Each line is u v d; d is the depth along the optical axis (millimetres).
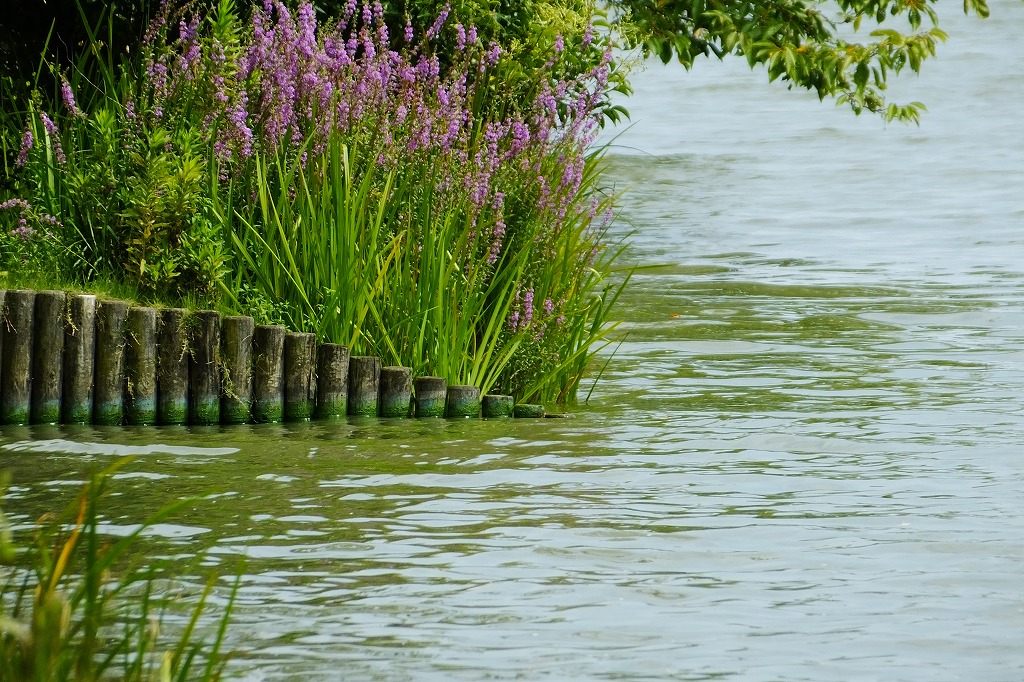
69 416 19328
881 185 62688
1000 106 91812
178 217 20453
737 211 54625
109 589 12102
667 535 14445
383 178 21484
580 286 22938
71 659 8094
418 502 15633
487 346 21875
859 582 12930
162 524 14461
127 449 17969
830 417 20734
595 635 11422
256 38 21672
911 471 17391
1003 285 35906
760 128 85312
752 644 11242
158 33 22656
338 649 10984
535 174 21750
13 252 20281
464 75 21984
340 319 20656
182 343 19641
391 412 20688
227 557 13352
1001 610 12148
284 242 20359
